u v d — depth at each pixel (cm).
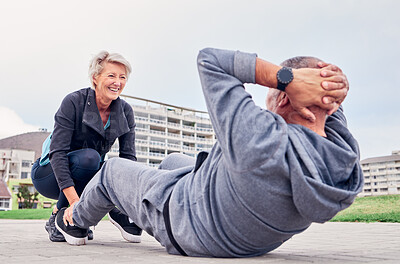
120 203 222
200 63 161
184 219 179
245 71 155
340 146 156
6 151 7944
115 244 285
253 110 148
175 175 197
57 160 291
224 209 164
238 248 177
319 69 154
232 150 149
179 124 8181
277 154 142
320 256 202
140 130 7650
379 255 208
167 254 205
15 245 270
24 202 7331
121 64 306
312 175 143
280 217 157
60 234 296
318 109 157
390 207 920
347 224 630
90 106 307
